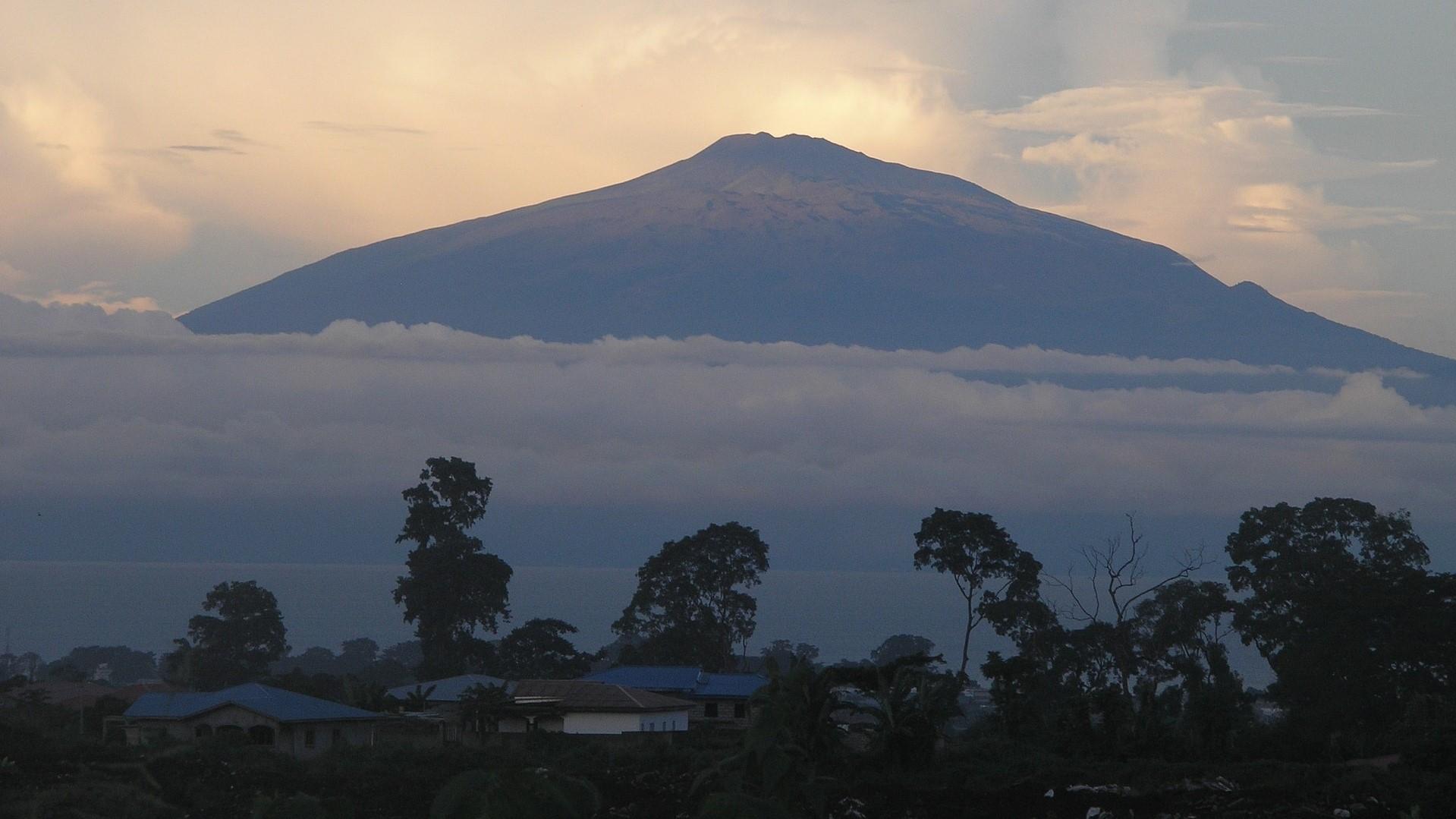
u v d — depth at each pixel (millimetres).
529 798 11344
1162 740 55719
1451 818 40125
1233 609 79750
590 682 64812
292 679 77812
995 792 44969
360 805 42125
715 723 69625
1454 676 60344
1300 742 58688
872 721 62531
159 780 42594
